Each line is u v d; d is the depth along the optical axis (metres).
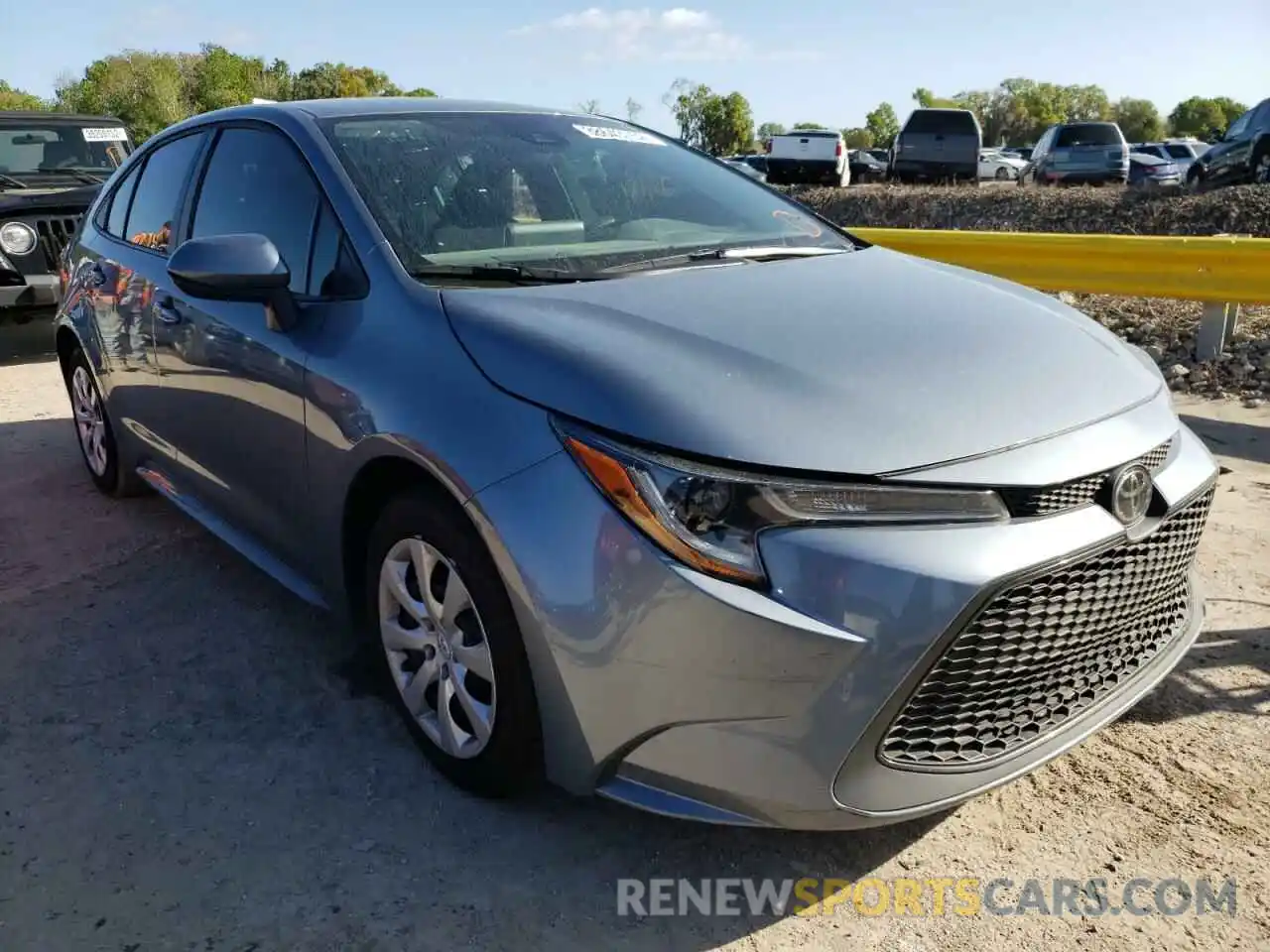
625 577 2.00
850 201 14.45
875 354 2.28
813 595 1.93
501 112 3.51
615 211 3.22
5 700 3.00
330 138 3.07
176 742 2.79
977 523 2.01
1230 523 4.17
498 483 2.17
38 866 2.33
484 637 2.30
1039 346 2.46
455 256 2.77
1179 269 6.24
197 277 2.68
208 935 2.14
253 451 3.10
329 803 2.54
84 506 4.56
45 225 7.41
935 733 2.07
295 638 3.36
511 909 2.22
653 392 2.09
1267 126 15.43
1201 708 2.94
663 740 2.06
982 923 2.19
